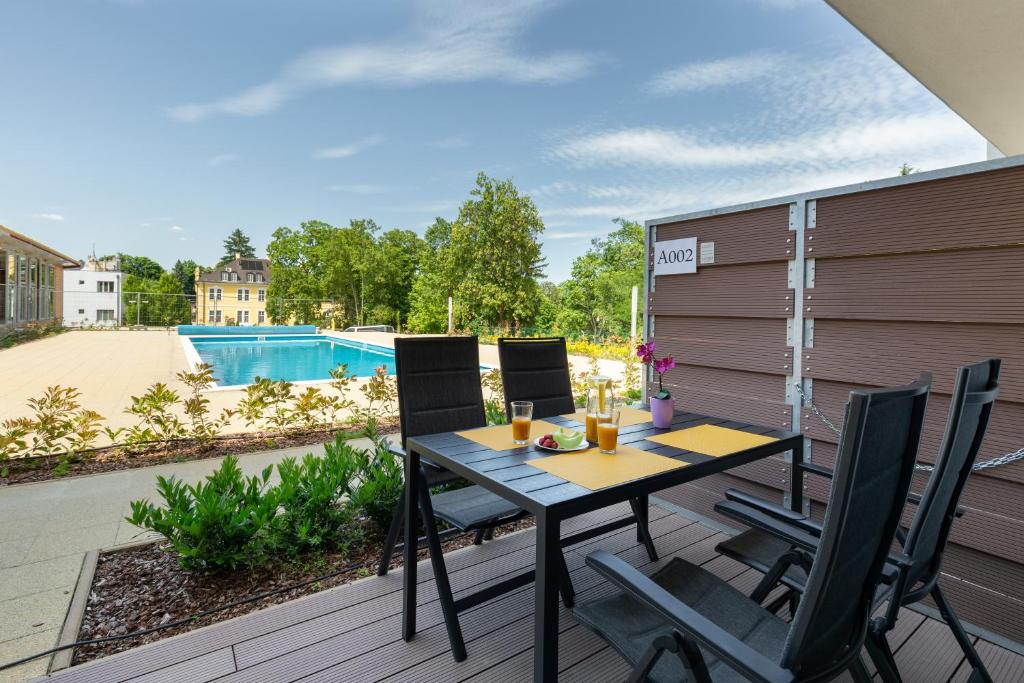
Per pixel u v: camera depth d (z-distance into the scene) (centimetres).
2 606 189
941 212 185
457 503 197
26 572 214
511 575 217
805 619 83
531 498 124
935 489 113
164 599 197
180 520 209
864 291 208
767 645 119
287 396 464
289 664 161
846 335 216
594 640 176
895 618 117
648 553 237
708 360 271
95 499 296
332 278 3409
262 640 172
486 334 2055
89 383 702
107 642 171
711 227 265
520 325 2573
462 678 156
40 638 171
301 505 238
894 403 88
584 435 186
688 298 278
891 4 253
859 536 88
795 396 234
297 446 412
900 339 199
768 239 240
